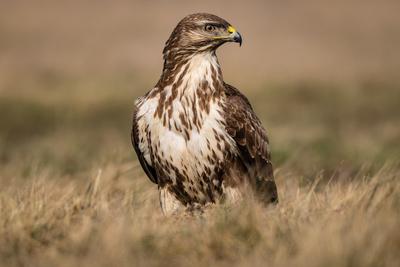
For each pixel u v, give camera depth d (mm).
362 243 7824
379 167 13781
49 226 9070
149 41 53031
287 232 8539
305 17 61375
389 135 21688
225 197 11086
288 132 22234
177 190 11211
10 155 19484
